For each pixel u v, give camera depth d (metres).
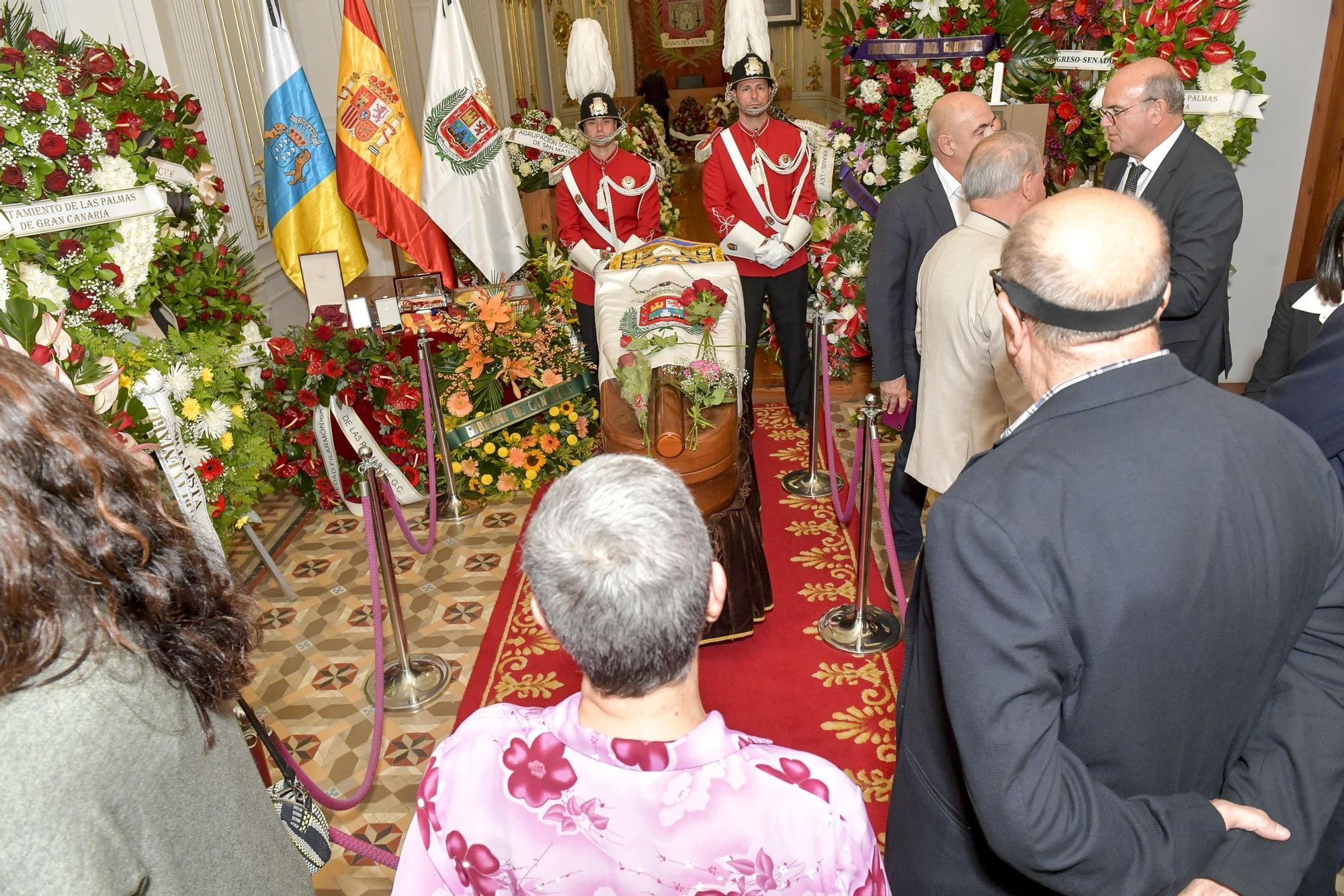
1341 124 3.90
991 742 1.02
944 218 2.96
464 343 3.97
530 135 4.86
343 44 4.40
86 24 4.02
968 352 2.31
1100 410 1.10
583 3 12.34
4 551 0.78
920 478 2.59
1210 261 2.72
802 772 0.86
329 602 3.46
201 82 4.52
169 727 0.87
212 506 3.07
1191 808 1.10
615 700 0.86
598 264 4.16
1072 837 1.01
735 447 2.90
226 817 0.94
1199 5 3.48
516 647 3.16
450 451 4.03
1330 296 1.78
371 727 2.82
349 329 3.95
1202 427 1.08
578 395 4.20
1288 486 1.10
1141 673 1.07
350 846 1.92
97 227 2.84
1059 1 4.03
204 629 0.96
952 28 4.03
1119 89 2.80
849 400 4.89
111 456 0.90
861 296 4.70
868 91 4.27
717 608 0.96
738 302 3.43
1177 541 1.03
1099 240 1.09
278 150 4.44
